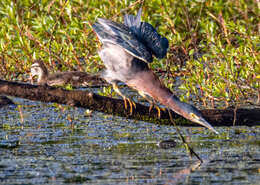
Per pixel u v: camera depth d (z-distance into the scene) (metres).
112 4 17.75
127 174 8.79
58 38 17.06
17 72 16.08
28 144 10.83
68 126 12.50
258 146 10.70
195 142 11.14
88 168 9.16
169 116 10.73
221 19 16.95
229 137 11.59
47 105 14.59
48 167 9.23
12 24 15.74
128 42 10.02
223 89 13.61
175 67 15.87
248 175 8.71
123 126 12.65
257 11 18.70
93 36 16.86
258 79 13.59
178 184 8.26
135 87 10.56
